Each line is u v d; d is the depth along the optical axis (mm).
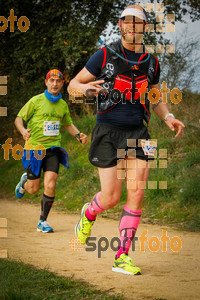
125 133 3307
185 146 8812
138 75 3244
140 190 3363
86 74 3287
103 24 12406
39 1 12766
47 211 5539
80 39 11938
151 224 6363
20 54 12539
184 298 2582
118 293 2660
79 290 2684
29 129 5449
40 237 5027
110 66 3219
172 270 3373
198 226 6004
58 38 12188
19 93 12906
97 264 3590
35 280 2934
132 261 3539
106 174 3320
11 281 2822
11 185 10969
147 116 3369
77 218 7117
